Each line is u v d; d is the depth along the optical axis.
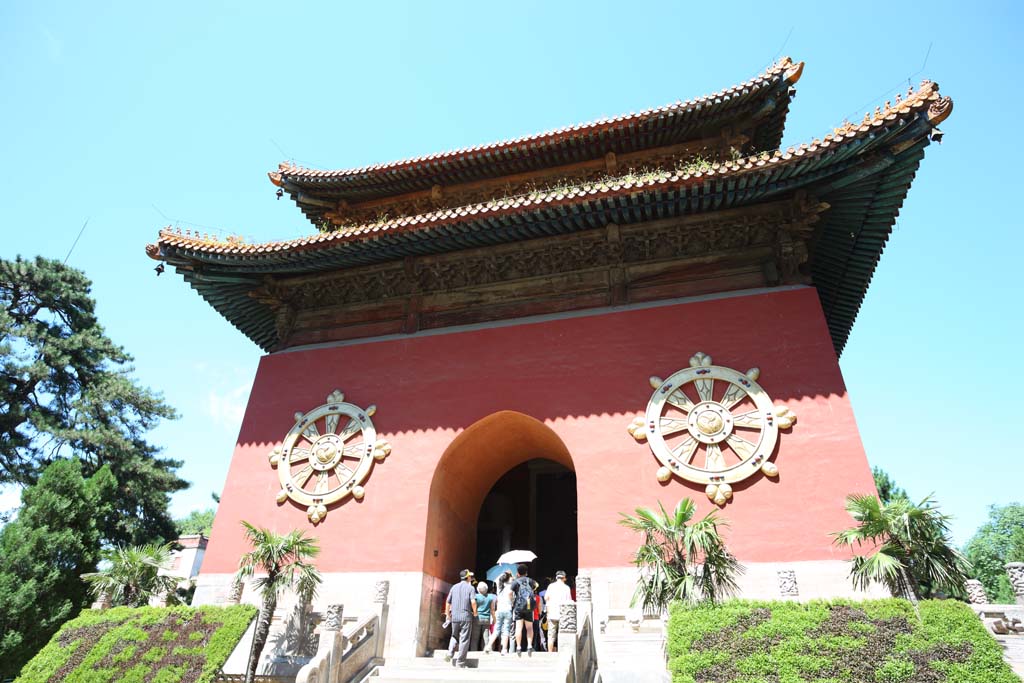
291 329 20.84
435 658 14.27
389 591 15.41
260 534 14.26
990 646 9.69
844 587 12.89
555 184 21.97
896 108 14.12
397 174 22.52
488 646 14.06
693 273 17.66
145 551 16.95
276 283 20.55
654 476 14.98
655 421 15.52
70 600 21.48
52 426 34.44
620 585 14.02
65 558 22.02
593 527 14.80
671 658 10.59
